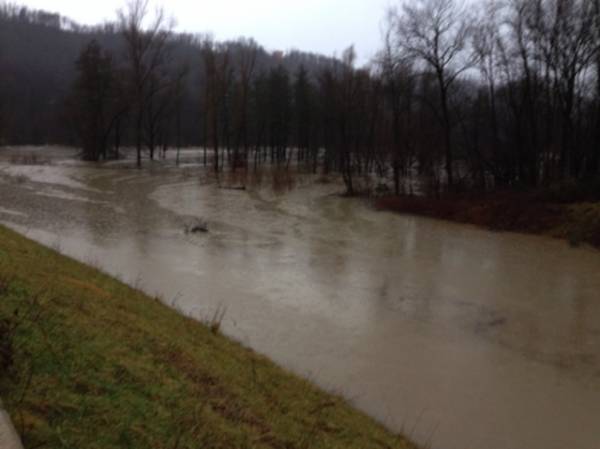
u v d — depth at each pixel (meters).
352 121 47.28
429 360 8.03
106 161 55.53
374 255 15.69
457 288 12.31
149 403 3.54
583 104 29.17
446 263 14.95
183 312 9.27
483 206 23.05
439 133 36.09
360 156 48.41
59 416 2.93
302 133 63.53
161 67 69.06
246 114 58.41
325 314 9.98
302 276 12.80
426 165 35.50
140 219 20.23
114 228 18.00
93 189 30.19
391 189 34.12
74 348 3.89
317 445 4.33
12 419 2.69
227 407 4.18
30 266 6.68
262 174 43.00
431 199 26.48
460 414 6.39
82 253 13.80
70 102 60.56
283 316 9.71
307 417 5.01
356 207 26.92
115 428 3.03
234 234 18.12
